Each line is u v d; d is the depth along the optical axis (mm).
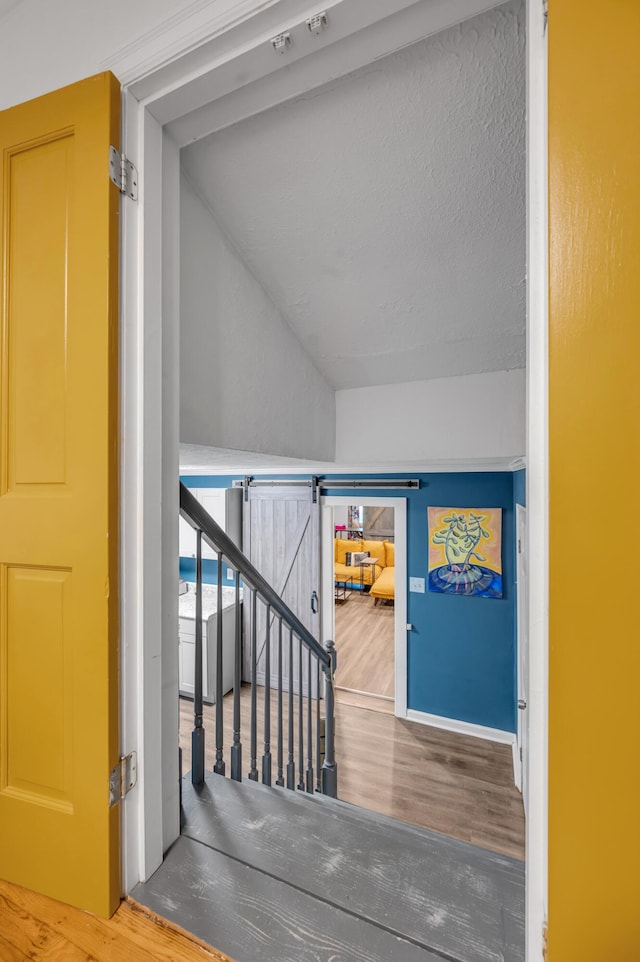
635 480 490
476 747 3271
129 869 836
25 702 862
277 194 1131
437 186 1076
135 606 844
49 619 841
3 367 873
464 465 3025
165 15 764
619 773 494
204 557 4543
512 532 3271
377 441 1969
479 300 1409
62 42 881
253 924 770
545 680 578
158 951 732
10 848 873
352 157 1036
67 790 831
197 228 1123
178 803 973
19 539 858
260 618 4172
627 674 490
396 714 3680
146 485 852
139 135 837
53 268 835
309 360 1767
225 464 2656
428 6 661
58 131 826
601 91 503
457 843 958
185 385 1071
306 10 670
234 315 1275
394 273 1340
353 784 2875
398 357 1722
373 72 872
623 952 492
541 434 580
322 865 893
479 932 751
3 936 762
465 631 3443
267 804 1090
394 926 763
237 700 1345
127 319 829
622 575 494
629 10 492
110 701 795
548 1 535
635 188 490
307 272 1355
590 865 507
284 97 845
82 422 807
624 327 495
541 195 578
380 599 7207
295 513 4051
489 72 842
